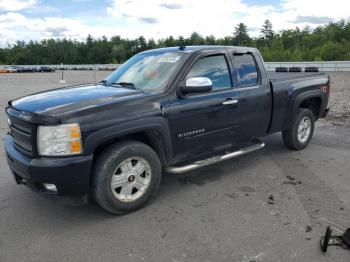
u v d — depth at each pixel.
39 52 116.81
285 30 89.94
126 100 3.70
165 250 3.16
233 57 4.82
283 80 5.48
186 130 4.20
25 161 3.42
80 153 3.36
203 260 3.01
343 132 7.53
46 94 4.11
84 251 3.17
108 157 3.57
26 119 3.38
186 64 4.25
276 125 5.48
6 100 13.62
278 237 3.33
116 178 3.69
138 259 3.04
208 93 4.40
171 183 4.71
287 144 6.07
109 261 3.02
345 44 62.88
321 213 3.80
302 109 6.03
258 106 5.04
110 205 3.67
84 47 116.12
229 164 5.47
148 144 4.12
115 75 4.91
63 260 3.04
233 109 4.67
